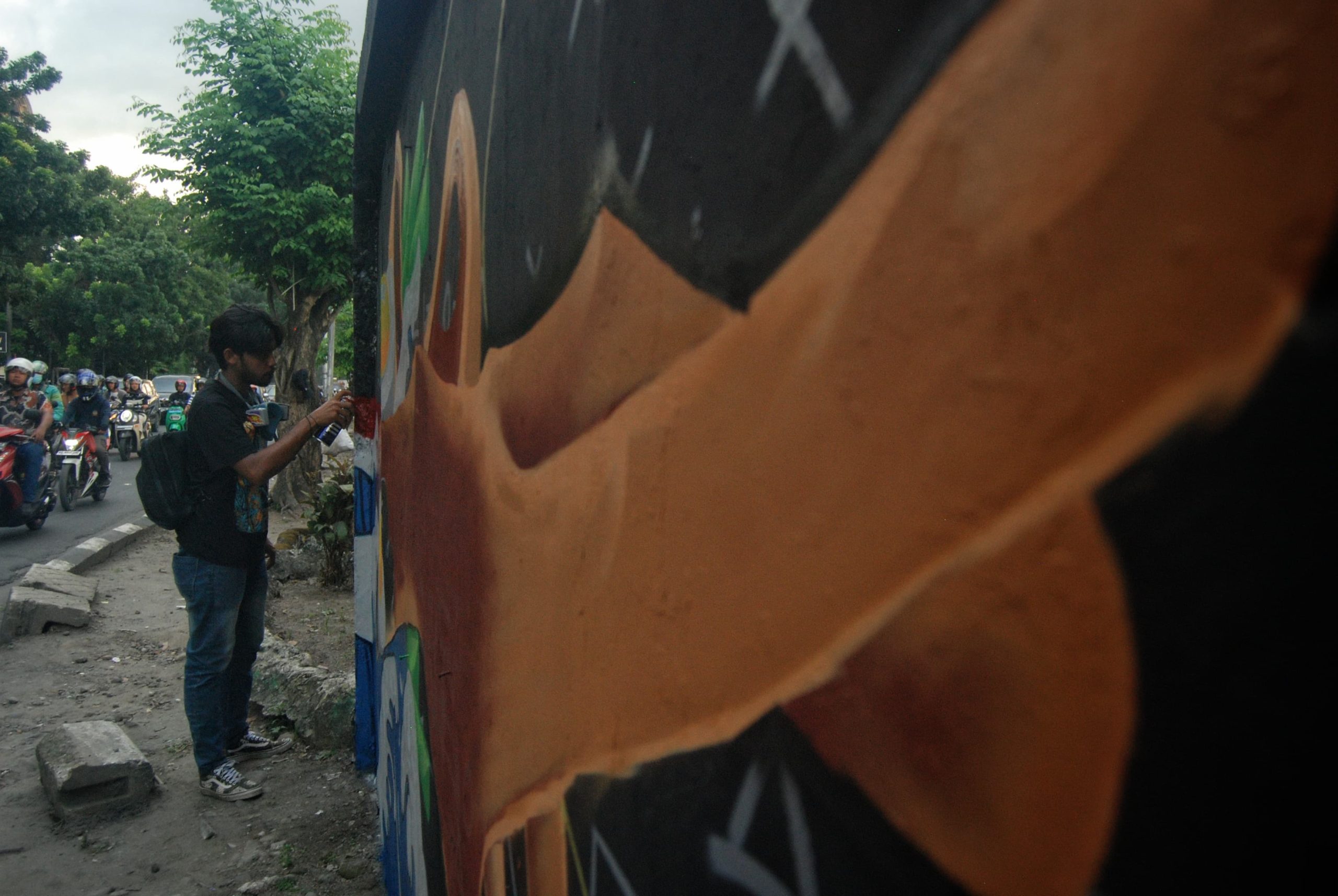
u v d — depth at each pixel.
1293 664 0.22
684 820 0.56
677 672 0.58
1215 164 0.25
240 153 9.38
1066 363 0.29
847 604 0.41
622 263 0.68
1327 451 0.22
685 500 0.57
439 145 1.64
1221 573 0.24
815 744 0.43
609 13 0.72
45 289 38.41
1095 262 0.28
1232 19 0.24
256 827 3.09
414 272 1.99
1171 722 0.26
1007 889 0.32
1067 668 0.29
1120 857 0.27
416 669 1.86
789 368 0.46
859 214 0.40
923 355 0.36
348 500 6.57
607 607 0.71
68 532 8.68
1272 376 0.23
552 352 0.87
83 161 27.11
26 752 3.71
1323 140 0.22
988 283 0.33
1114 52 0.28
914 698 0.37
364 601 3.10
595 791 0.73
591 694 0.74
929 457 0.36
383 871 2.68
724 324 0.52
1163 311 0.26
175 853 2.92
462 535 1.33
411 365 2.01
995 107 0.33
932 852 0.36
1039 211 0.31
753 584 0.49
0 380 10.07
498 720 1.08
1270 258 0.23
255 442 3.46
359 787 3.37
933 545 0.36
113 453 16.78
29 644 5.09
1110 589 0.28
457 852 1.36
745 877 0.49
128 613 5.86
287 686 4.05
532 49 0.96
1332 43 0.22
